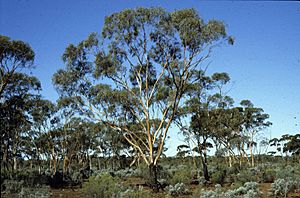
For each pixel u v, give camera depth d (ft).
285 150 197.77
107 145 176.14
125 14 75.72
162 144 79.41
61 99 98.43
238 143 144.25
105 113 85.87
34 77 98.48
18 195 58.54
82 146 158.10
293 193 57.52
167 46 79.10
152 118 85.81
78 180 108.88
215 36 74.02
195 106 102.47
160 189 75.72
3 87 88.02
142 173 101.91
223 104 114.21
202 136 103.91
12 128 99.81
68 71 84.94
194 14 74.64
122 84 82.94
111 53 81.71
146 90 82.48
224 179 87.35
